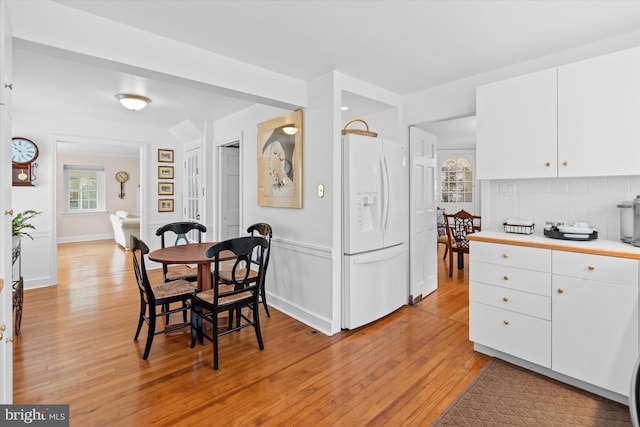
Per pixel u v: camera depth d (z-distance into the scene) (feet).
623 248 6.27
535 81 7.64
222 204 15.90
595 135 6.83
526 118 7.79
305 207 10.39
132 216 25.43
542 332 7.03
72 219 26.71
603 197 7.58
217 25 6.98
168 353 8.25
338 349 8.52
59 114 14.32
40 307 11.52
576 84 7.06
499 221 9.24
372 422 5.82
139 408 6.13
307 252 10.24
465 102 10.14
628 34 7.34
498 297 7.70
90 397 6.43
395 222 11.01
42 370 7.39
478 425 5.74
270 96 9.40
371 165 10.13
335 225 9.47
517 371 7.43
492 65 9.14
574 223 7.52
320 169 9.83
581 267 6.46
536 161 7.66
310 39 7.61
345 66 9.17
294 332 9.61
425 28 7.11
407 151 11.98
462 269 17.31
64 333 9.37
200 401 6.35
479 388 6.80
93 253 21.68
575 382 6.82
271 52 8.27
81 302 12.08
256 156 12.74
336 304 9.53
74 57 6.57
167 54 7.50
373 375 7.29
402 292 11.51
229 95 9.08
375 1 6.12
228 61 8.53
